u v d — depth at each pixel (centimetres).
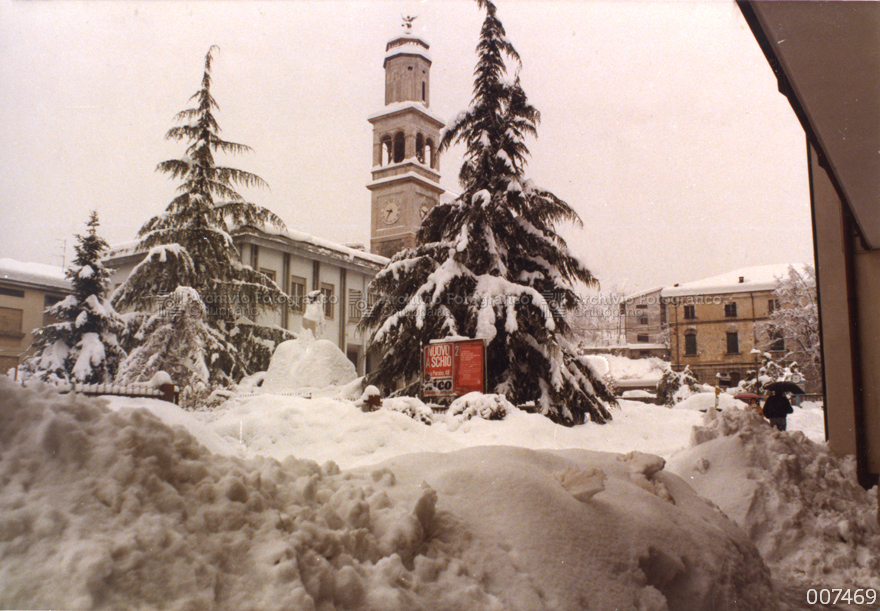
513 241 2141
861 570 525
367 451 988
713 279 6606
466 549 301
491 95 2188
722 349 6178
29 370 2856
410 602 250
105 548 204
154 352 2200
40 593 190
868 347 878
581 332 6475
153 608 200
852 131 595
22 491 220
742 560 411
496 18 2178
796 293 5291
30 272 3844
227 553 232
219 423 1116
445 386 1631
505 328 1864
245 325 2956
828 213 920
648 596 319
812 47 473
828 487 633
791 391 1218
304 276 3984
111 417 263
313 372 2516
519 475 365
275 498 277
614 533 346
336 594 239
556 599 284
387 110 6094
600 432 1552
